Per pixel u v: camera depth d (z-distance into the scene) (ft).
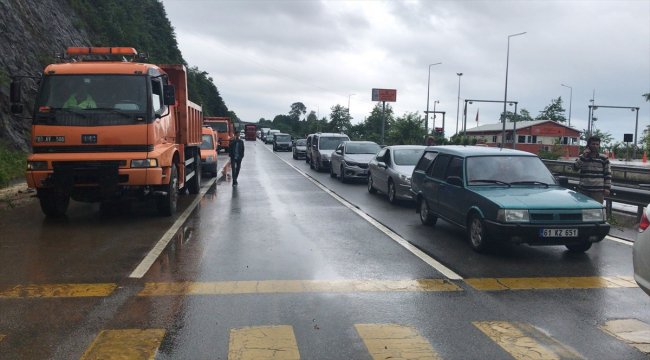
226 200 47.50
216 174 72.13
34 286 20.61
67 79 33.60
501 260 25.70
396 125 171.12
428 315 17.75
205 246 28.02
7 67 67.77
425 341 15.51
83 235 30.63
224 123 157.38
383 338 15.69
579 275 23.13
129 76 33.91
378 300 19.29
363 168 65.36
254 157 128.47
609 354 14.74
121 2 171.01
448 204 30.99
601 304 19.13
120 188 33.58
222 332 16.02
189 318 17.19
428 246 28.71
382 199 49.98
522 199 26.07
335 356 14.38
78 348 14.76
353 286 20.98
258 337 15.65
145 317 17.25
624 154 229.45
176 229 32.71
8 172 50.52
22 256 25.46
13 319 16.99
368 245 28.81
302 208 43.09
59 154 32.63
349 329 16.38
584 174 34.12
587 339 15.81
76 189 33.32
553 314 17.99
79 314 17.48
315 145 89.51
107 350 14.62
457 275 22.86
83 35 105.70
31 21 82.64
